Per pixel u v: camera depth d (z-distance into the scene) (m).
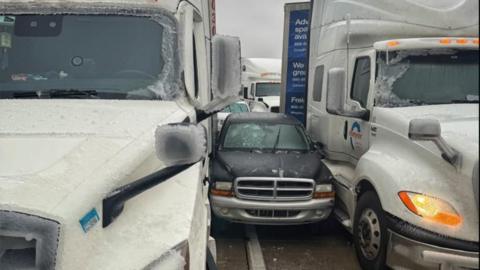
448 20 5.88
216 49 3.17
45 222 1.76
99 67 3.24
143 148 2.25
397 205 4.35
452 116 4.85
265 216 5.95
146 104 2.94
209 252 3.19
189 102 3.21
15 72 3.21
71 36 3.31
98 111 2.67
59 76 3.20
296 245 6.04
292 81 10.31
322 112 7.78
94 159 2.12
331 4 7.66
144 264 1.88
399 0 6.23
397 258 4.39
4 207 1.77
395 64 5.66
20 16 3.33
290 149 6.95
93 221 1.92
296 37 10.15
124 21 3.33
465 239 3.90
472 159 3.87
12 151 2.12
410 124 3.83
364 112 5.80
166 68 3.23
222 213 6.01
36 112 2.61
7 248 1.80
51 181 1.95
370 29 6.36
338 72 5.80
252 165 6.12
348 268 5.29
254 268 5.22
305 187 5.94
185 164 2.01
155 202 2.22
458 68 5.57
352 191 5.55
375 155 5.24
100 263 1.87
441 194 4.12
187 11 3.36
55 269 1.75
